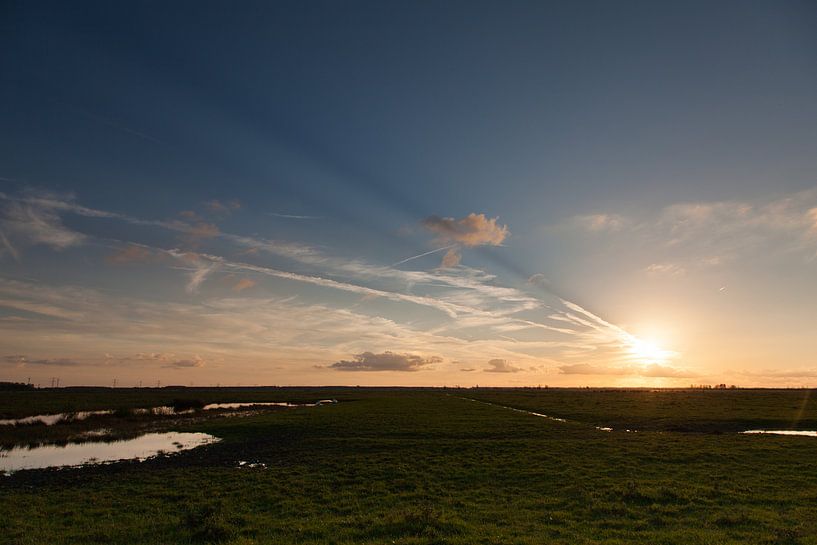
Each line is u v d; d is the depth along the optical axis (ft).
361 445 128.98
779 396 440.86
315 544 50.83
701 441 129.59
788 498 70.13
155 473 96.07
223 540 53.36
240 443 140.56
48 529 58.18
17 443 143.43
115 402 328.90
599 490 76.13
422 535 53.16
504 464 99.40
